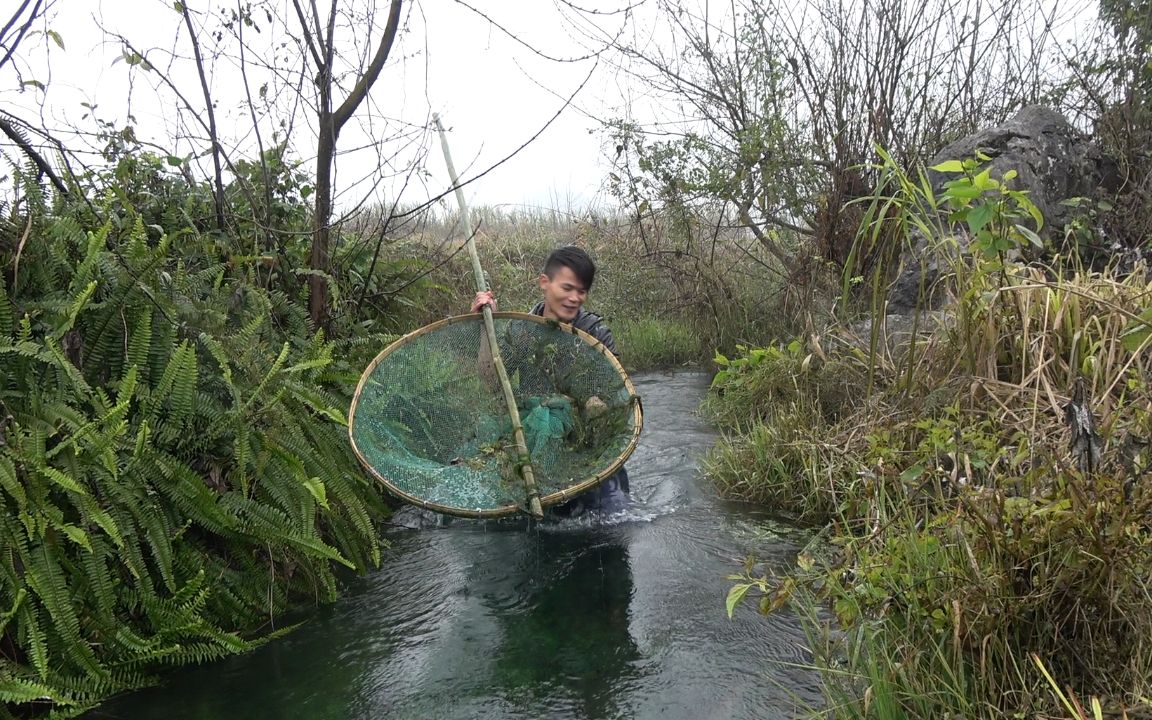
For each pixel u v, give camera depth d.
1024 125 5.34
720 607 2.72
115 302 2.60
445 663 2.46
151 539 2.42
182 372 2.58
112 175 3.53
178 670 2.45
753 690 2.24
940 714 1.90
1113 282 3.15
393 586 3.00
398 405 3.41
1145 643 1.83
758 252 7.55
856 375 4.18
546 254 9.17
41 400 2.36
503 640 2.58
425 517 3.67
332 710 2.24
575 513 3.57
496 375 3.62
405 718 2.20
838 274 5.98
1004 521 2.02
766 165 6.23
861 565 2.27
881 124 6.09
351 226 5.83
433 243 7.77
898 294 5.14
